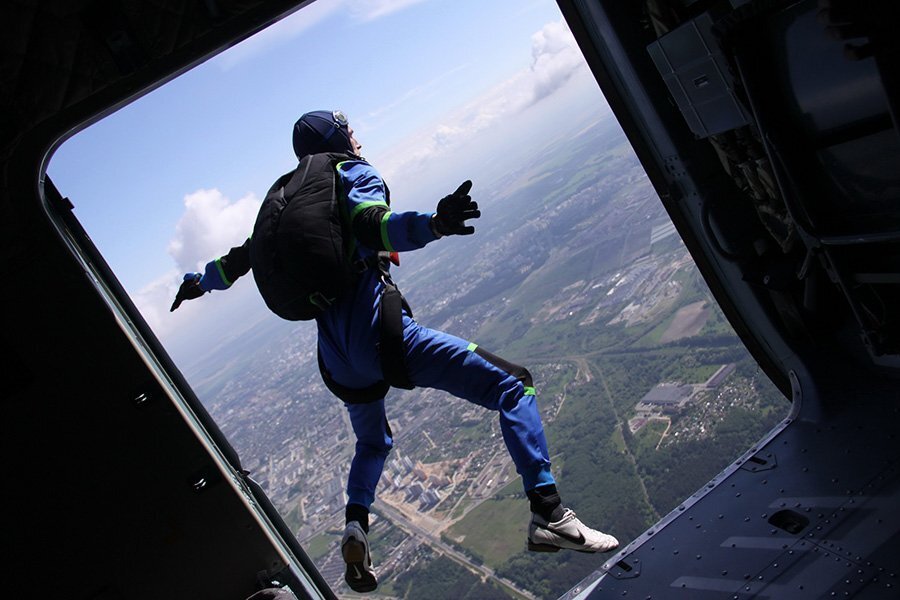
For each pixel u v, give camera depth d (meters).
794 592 1.94
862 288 2.20
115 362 1.84
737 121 2.25
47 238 1.72
